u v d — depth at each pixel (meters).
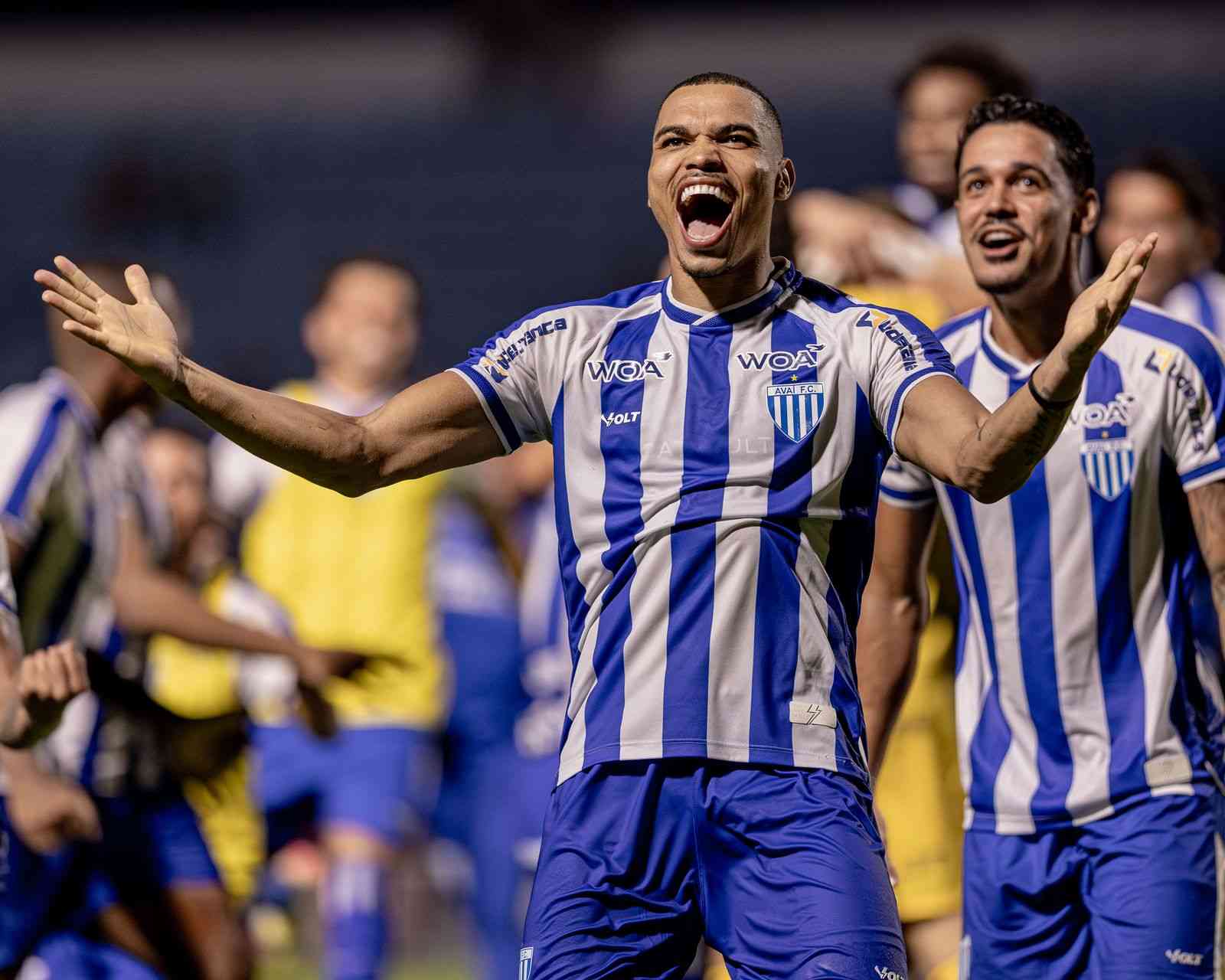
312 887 31.52
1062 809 13.69
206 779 18.77
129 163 83.44
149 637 18.91
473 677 30.30
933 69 21.08
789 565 10.92
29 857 17.02
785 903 10.55
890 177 81.88
